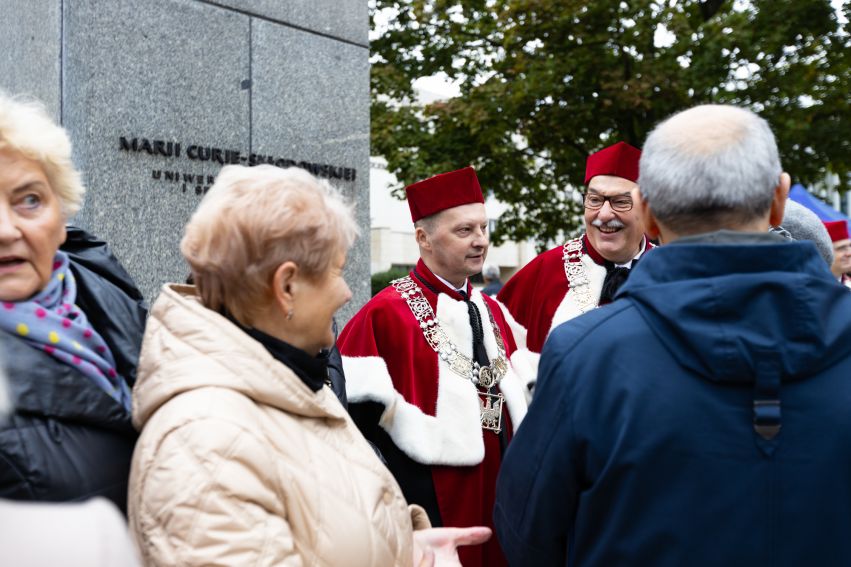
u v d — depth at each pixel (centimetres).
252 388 136
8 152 138
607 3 959
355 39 465
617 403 137
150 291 369
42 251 141
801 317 131
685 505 132
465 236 279
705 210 142
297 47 435
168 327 141
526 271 343
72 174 150
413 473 262
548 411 145
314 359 152
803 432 130
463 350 275
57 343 135
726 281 133
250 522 125
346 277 461
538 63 989
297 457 139
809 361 130
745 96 986
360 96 468
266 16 420
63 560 73
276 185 149
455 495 261
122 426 137
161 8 375
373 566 143
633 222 310
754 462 130
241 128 408
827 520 129
